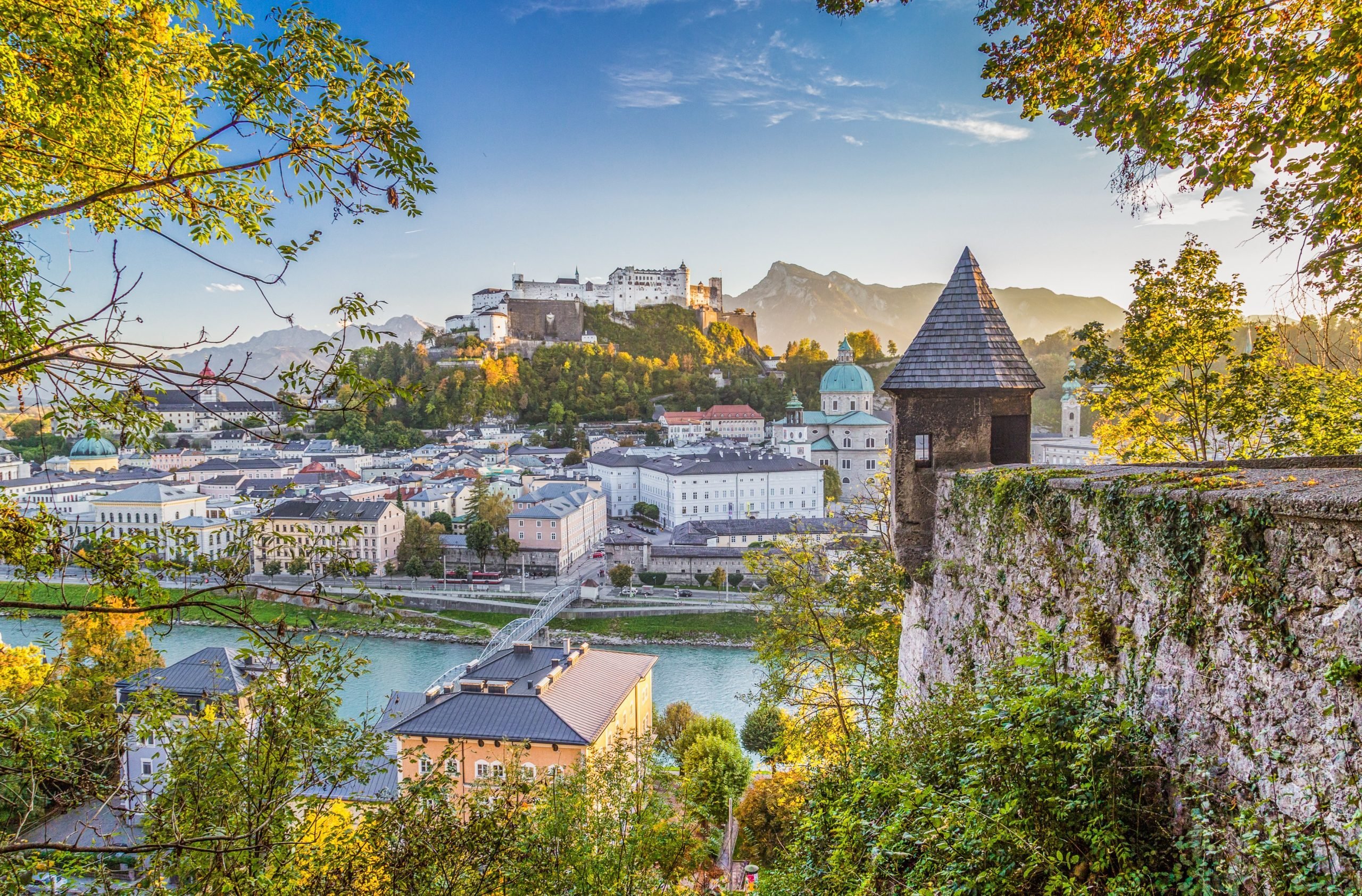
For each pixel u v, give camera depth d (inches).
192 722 498.3
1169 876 366.6
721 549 4845.0
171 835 452.8
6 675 1214.3
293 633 479.2
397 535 5413.4
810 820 650.8
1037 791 405.1
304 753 499.5
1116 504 500.1
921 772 525.3
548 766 1626.5
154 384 386.9
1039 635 515.5
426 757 636.7
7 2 355.3
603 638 3929.6
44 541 397.7
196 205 451.8
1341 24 428.5
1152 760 419.5
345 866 562.3
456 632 3971.5
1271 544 360.8
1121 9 504.7
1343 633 313.1
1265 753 350.9
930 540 1000.2
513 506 5620.1
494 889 647.8
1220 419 1256.2
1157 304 1273.4
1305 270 534.0
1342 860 299.1
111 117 408.8
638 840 944.9
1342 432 1109.1
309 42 363.6
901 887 459.8
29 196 440.8
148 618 415.8
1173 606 430.9
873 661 1294.3
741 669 3464.6
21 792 419.8
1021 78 564.7
